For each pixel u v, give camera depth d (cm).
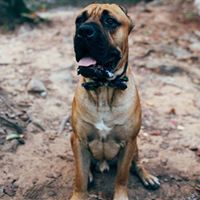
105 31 308
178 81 576
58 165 404
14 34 712
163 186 388
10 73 557
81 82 335
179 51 661
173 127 478
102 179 388
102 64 309
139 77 579
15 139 423
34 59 607
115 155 355
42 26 748
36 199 366
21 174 389
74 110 339
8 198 365
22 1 752
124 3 927
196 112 511
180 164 418
